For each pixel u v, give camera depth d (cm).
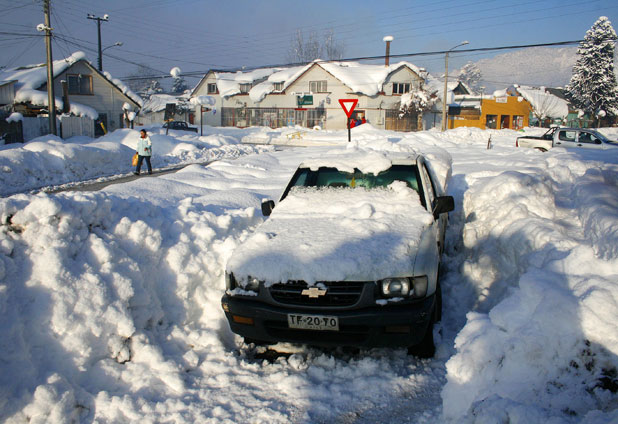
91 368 343
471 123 5491
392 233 407
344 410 320
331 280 354
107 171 1653
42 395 294
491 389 273
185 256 457
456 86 6262
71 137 2547
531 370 268
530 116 6366
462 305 486
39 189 1239
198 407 321
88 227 403
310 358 393
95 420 307
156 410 318
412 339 358
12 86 3086
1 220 349
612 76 6594
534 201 563
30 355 317
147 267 430
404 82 5019
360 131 3584
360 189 505
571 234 470
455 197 853
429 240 409
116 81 3803
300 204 490
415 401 329
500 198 619
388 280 357
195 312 449
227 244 489
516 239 465
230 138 3127
